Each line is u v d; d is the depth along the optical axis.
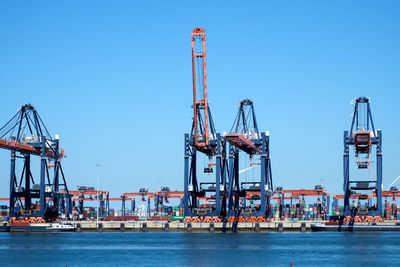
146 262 133.00
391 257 140.75
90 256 144.88
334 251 153.88
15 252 154.38
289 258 138.88
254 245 170.62
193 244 175.75
